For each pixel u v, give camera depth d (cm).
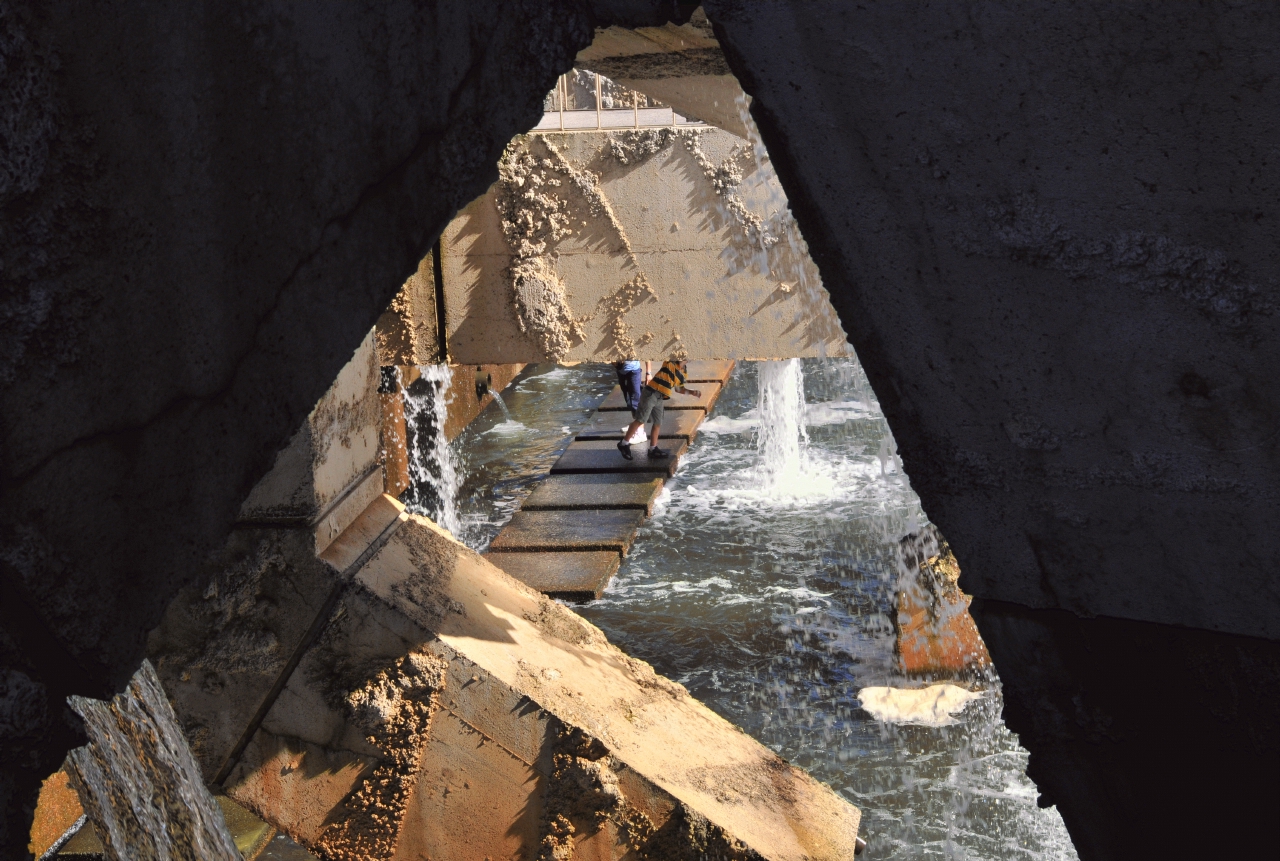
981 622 192
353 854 368
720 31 173
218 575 357
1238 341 155
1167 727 179
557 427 1455
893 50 164
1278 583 162
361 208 203
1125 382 164
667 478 1190
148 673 304
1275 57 144
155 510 206
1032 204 162
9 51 180
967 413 177
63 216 188
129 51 192
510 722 354
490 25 192
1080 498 174
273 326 208
